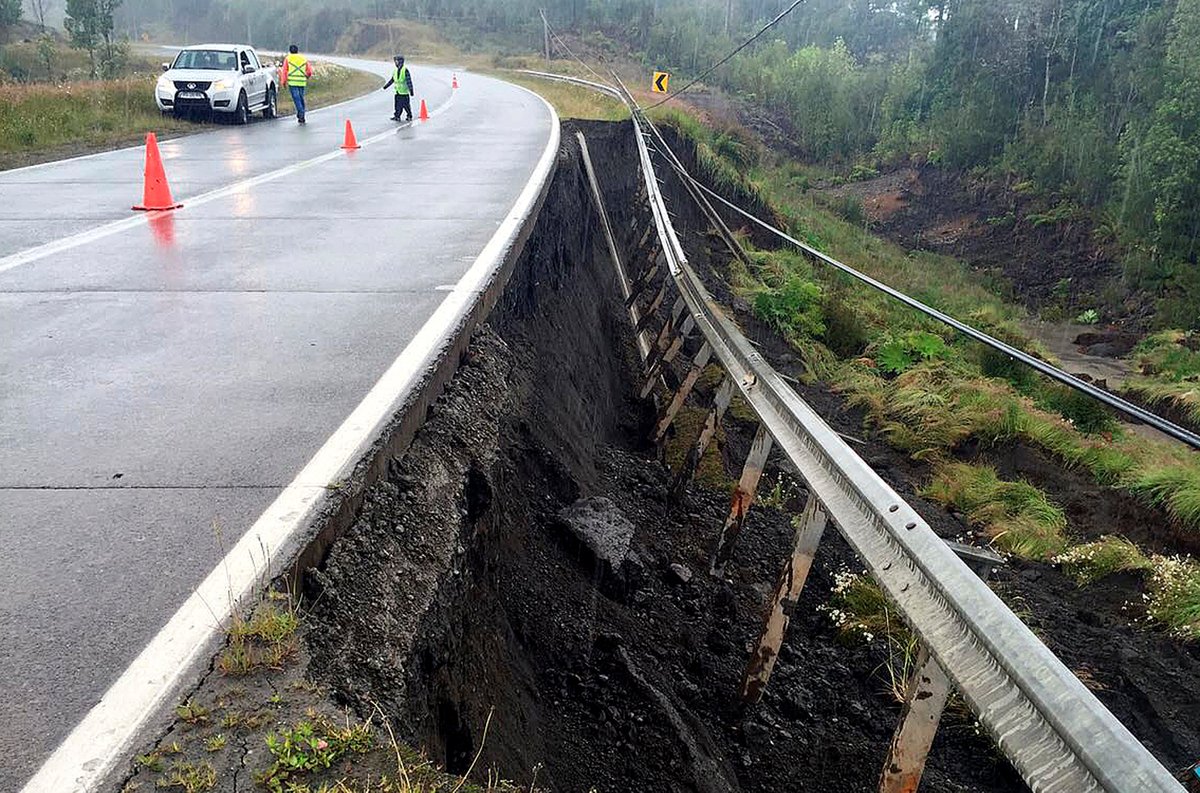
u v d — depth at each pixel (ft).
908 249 132.36
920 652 9.96
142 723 7.28
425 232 27.45
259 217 30.25
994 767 16.89
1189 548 33.04
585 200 46.93
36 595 9.10
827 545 25.39
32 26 230.68
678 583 19.81
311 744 7.03
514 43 265.95
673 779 13.05
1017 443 40.22
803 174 157.17
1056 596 27.73
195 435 12.90
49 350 16.80
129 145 52.60
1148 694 22.26
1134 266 109.40
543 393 22.30
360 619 9.33
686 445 29.76
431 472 13.10
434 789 6.79
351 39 296.30
